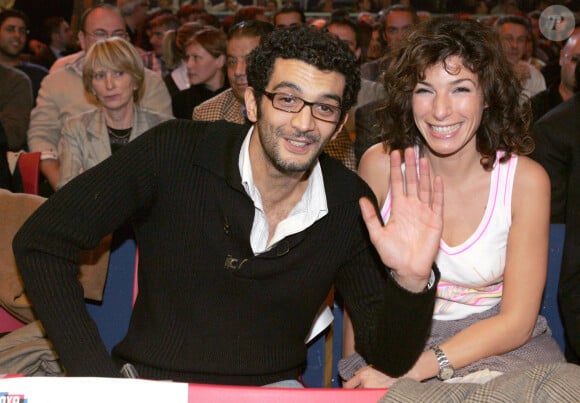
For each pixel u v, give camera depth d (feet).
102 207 5.06
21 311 7.18
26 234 5.04
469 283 6.37
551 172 8.03
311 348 7.50
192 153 5.24
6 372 6.48
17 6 23.04
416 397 3.77
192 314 5.27
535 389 3.81
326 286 5.48
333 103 4.83
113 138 10.48
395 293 4.82
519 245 6.21
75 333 4.91
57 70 13.47
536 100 12.15
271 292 5.29
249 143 5.21
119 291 7.49
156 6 23.72
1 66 15.94
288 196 5.25
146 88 13.17
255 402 3.89
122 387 3.66
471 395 3.76
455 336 6.03
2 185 10.39
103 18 14.08
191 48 14.10
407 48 6.06
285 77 4.77
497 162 6.29
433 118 5.98
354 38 14.73
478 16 22.52
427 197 4.78
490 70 5.93
